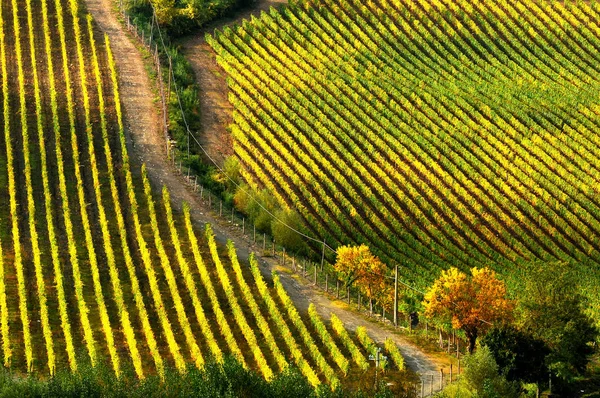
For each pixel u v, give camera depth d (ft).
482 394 428.97
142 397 387.75
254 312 532.32
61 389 393.29
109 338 508.53
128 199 634.02
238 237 613.52
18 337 519.60
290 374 390.83
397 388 454.40
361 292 565.94
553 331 482.28
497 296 509.76
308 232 632.38
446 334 544.21
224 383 382.83
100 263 577.84
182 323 522.06
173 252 589.32
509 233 655.76
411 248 638.94
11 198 620.08
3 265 571.69
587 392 486.79
